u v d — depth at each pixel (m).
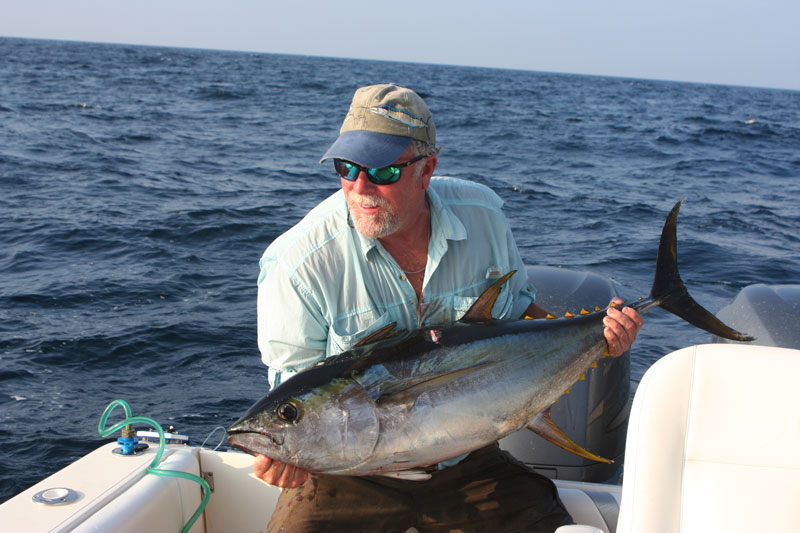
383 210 2.38
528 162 22.50
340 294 2.54
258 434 2.09
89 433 5.23
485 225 2.70
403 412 2.11
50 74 56.88
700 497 1.93
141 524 2.30
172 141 23.42
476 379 2.18
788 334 3.33
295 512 2.51
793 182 20.67
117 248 10.07
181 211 12.49
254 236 11.08
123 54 126.81
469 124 34.69
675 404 2.01
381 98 2.39
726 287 9.09
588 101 64.94
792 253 10.95
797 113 72.06
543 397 2.28
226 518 2.71
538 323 2.30
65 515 2.18
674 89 133.88
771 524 1.87
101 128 25.62
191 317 7.48
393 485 2.53
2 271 8.95
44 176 15.70
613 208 14.70
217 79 64.81
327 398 2.09
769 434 1.93
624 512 1.97
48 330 7.04
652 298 2.36
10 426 5.28
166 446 2.72
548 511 2.50
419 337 2.21
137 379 6.12
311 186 16.30
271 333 2.56
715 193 17.62
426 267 2.60
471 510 2.52
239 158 20.31
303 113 36.75
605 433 3.30
